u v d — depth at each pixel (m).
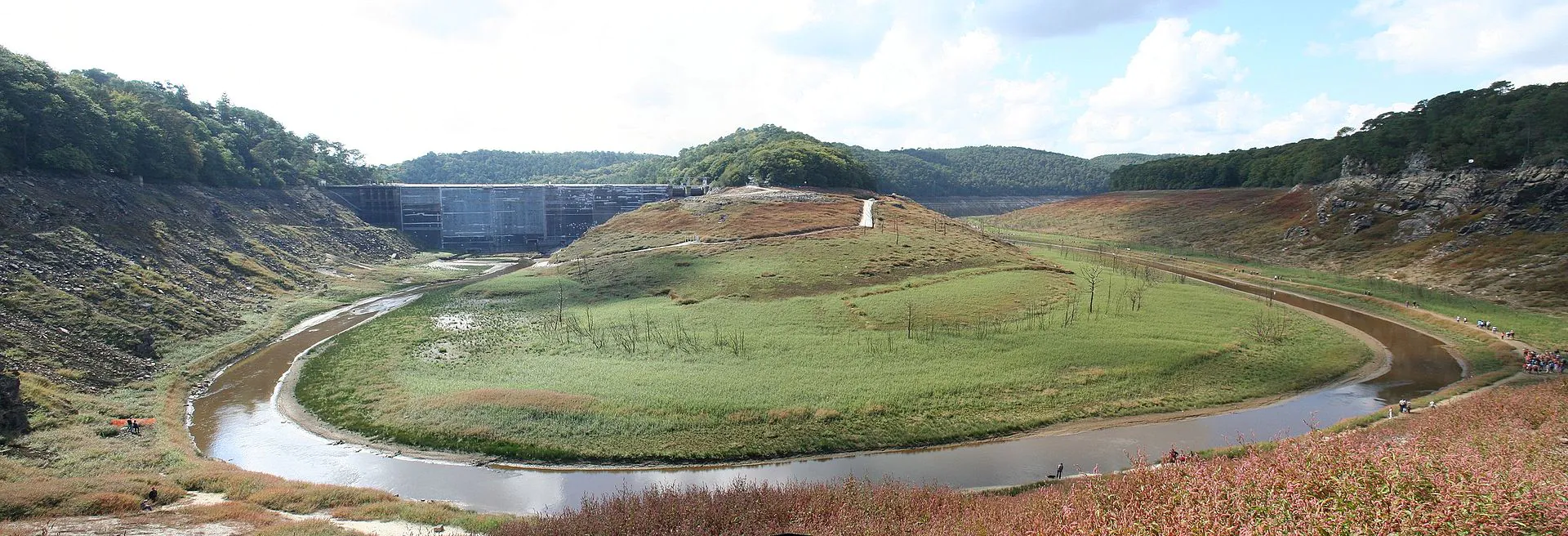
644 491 42.00
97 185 112.12
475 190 195.50
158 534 35.41
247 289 105.38
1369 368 73.38
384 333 88.56
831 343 78.25
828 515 35.41
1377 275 122.94
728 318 91.00
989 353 73.75
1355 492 21.70
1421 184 144.50
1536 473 22.89
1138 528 23.72
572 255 149.00
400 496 46.94
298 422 59.75
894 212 177.25
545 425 56.53
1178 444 54.12
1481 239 119.06
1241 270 137.50
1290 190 192.50
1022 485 46.12
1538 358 72.44
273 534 35.84
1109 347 74.94
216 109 199.50
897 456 52.84
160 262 99.00
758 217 164.12
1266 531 20.92
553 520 37.19
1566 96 136.88
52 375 60.94
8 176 98.94
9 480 42.34
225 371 74.38
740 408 59.34
